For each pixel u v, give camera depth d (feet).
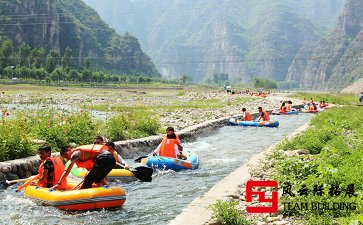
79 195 34.35
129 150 62.80
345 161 41.27
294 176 37.22
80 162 37.78
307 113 161.58
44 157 38.32
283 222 27.81
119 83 579.89
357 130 74.69
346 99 269.23
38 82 426.10
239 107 166.71
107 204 35.12
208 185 44.78
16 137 49.01
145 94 309.63
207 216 30.12
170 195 40.63
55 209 34.60
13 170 44.16
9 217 32.94
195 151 68.95
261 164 49.14
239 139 84.84
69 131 59.36
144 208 36.11
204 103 195.31
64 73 530.68
